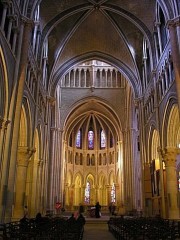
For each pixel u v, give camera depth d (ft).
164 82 68.49
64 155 154.81
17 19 53.62
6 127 47.09
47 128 89.66
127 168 127.44
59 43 91.30
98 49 100.58
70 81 142.31
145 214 80.53
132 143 125.59
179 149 66.13
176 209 62.85
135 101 95.71
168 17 58.54
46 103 90.58
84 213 133.59
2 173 45.34
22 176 61.72
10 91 49.73
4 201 44.83
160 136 69.87
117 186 155.53
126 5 80.02
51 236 28.12
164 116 66.95
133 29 88.84
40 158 79.41
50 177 107.45
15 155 49.01
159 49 73.51
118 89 141.59
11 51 49.93
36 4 60.75
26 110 62.03
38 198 76.48
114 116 147.02
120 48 95.86
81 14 85.30
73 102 139.13
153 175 78.33
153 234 29.81
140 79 94.22
